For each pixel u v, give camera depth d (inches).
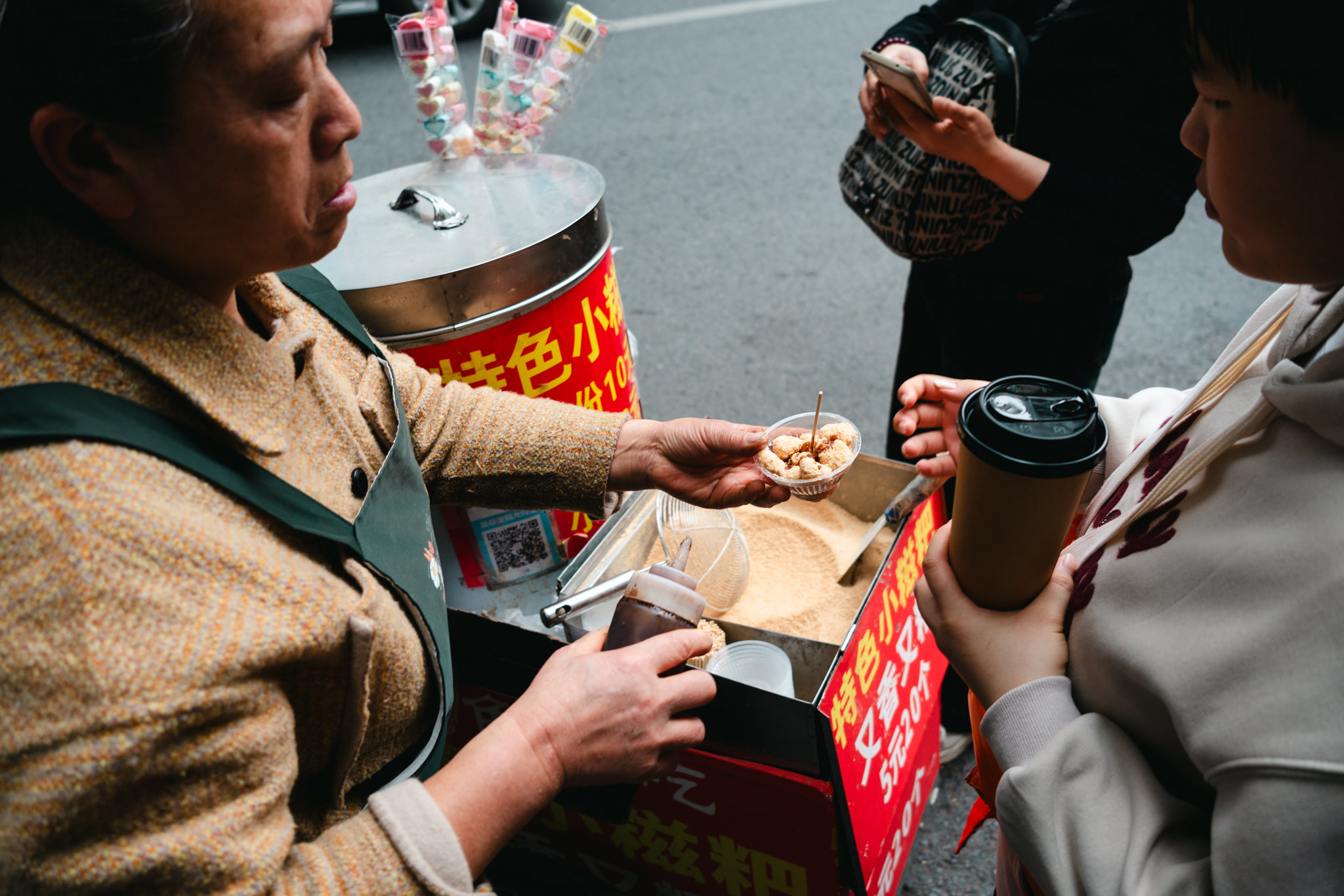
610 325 60.9
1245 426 26.9
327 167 30.5
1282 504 24.2
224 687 25.4
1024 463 25.7
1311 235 23.3
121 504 24.9
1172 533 27.5
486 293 51.6
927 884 72.2
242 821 26.2
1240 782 22.7
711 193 179.5
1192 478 28.6
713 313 148.1
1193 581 25.8
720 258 161.3
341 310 41.4
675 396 130.8
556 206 57.0
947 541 33.8
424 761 36.0
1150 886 25.6
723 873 50.9
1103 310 68.4
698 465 48.6
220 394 29.5
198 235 28.3
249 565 27.4
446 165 65.9
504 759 32.4
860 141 76.4
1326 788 21.1
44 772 23.0
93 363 27.0
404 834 29.0
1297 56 20.8
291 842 28.5
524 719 33.6
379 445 39.6
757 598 57.4
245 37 25.5
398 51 62.0
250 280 34.5
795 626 54.7
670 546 56.2
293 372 33.0
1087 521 37.0
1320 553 22.5
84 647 23.4
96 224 28.2
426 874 28.6
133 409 27.2
